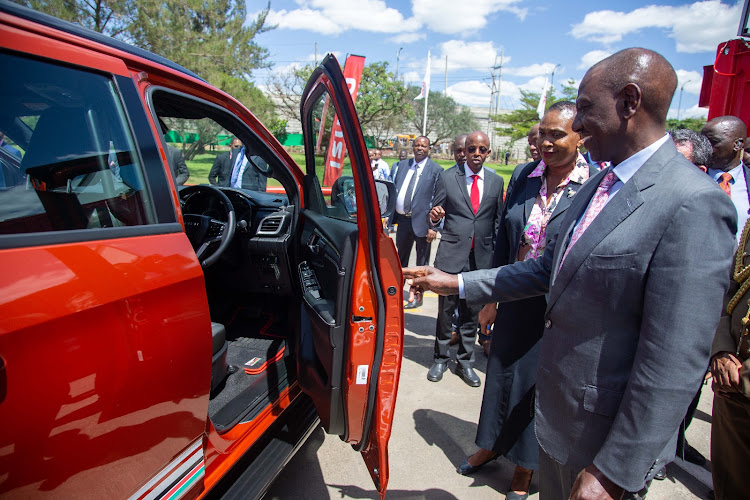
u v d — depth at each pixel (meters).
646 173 1.17
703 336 1.06
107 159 1.30
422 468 2.59
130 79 1.43
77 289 1.07
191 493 1.51
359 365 1.74
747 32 3.85
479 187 3.71
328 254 2.01
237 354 2.47
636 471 1.12
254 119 2.14
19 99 1.14
